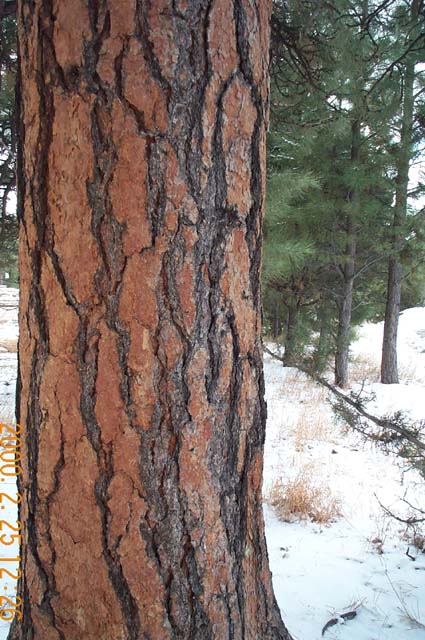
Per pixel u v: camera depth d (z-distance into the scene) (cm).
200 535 131
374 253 1059
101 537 126
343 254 1018
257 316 141
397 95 659
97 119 116
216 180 124
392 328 1098
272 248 719
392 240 1010
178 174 119
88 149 116
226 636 139
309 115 681
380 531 358
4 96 535
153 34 114
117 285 119
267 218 693
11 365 1001
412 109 889
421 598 266
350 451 568
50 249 122
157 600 129
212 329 128
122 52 114
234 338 132
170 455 125
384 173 980
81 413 123
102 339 121
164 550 128
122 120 115
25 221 128
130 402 122
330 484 464
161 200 118
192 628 133
